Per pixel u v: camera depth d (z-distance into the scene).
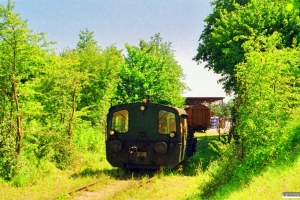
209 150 23.16
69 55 26.20
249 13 22.55
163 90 34.88
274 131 10.47
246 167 10.39
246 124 10.67
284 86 11.16
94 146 21.73
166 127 15.45
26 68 14.76
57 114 18.81
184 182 13.42
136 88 33.28
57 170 15.34
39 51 14.63
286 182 7.64
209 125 41.25
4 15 13.30
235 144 11.58
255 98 10.74
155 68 35.47
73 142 19.75
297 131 11.32
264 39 12.82
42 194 11.18
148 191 11.89
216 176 10.88
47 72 18.33
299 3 7.55
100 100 27.56
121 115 15.97
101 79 27.53
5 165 13.32
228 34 23.81
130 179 14.14
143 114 15.71
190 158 19.83
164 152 14.95
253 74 10.91
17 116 14.05
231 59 23.61
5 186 12.38
